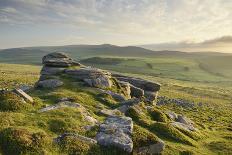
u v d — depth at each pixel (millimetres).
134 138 31344
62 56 69625
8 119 30484
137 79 73875
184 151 33375
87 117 35906
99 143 29297
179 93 180500
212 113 96125
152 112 47469
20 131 27000
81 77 57906
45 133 28172
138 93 65625
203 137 44469
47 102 42438
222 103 154500
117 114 42406
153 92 71188
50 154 25406
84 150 27547
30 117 32656
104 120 37438
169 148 33250
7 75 172000
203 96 190500
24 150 25078
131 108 44719
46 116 33656
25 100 38844
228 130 59812
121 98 52031
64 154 26297
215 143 41094
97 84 55844
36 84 56406
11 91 39469
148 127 40188
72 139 28422
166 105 101000
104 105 46938
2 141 25906
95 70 60094
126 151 28953
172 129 39656
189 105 107812
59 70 61812
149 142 31531
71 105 39625
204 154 35219
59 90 50750
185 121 52969
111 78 61562
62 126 31781
